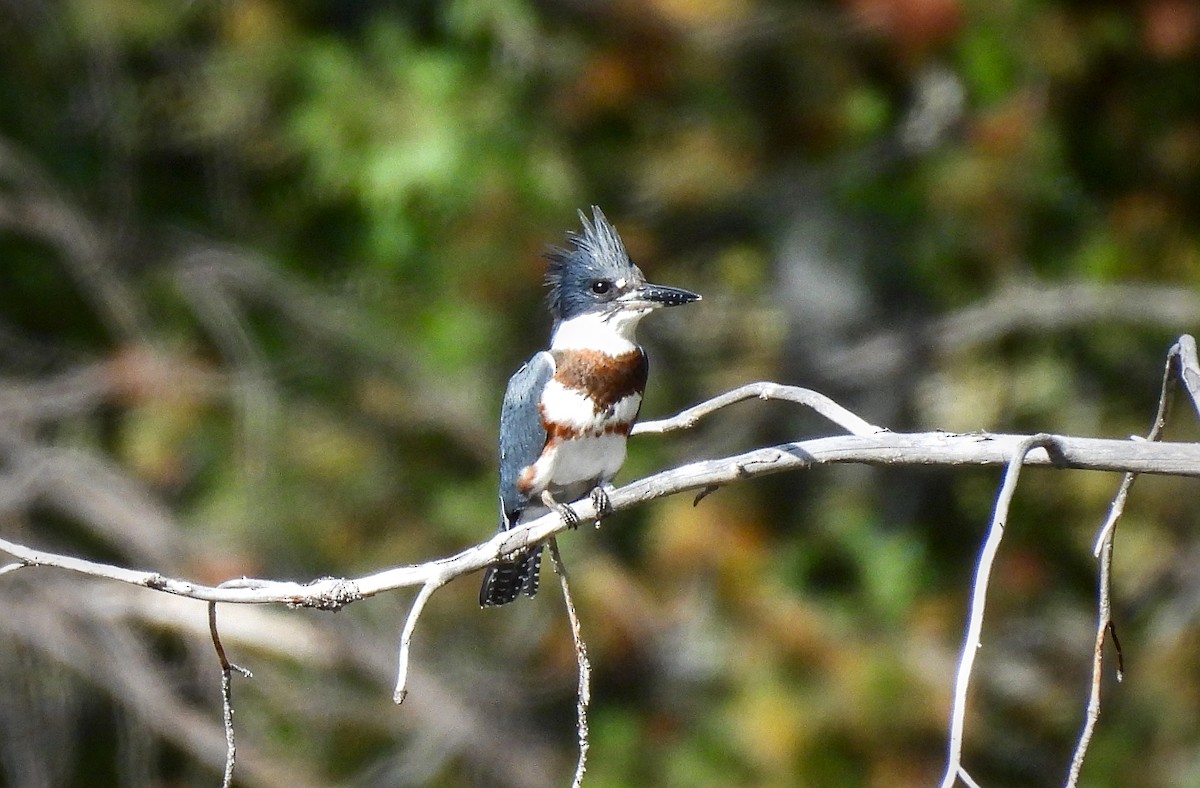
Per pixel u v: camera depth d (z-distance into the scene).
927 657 13.05
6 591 11.46
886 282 15.20
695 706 12.82
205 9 14.74
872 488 14.57
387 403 13.32
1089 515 14.12
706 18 13.71
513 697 12.21
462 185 14.03
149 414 12.65
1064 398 14.47
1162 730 13.30
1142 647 13.58
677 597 12.99
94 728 12.95
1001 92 13.71
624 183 14.52
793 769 12.37
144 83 14.88
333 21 15.10
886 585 13.85
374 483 13.12
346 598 5.33
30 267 14.15
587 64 13.91
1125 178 14.32
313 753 11.73
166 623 11.57
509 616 12.67
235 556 11.79
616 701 12.98
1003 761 13.38
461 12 14.25
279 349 13.86
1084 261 14.33
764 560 13.23
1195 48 13.25
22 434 12.36
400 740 12.09
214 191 15.06
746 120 14.22
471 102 14.37
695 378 14.80
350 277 14.80
